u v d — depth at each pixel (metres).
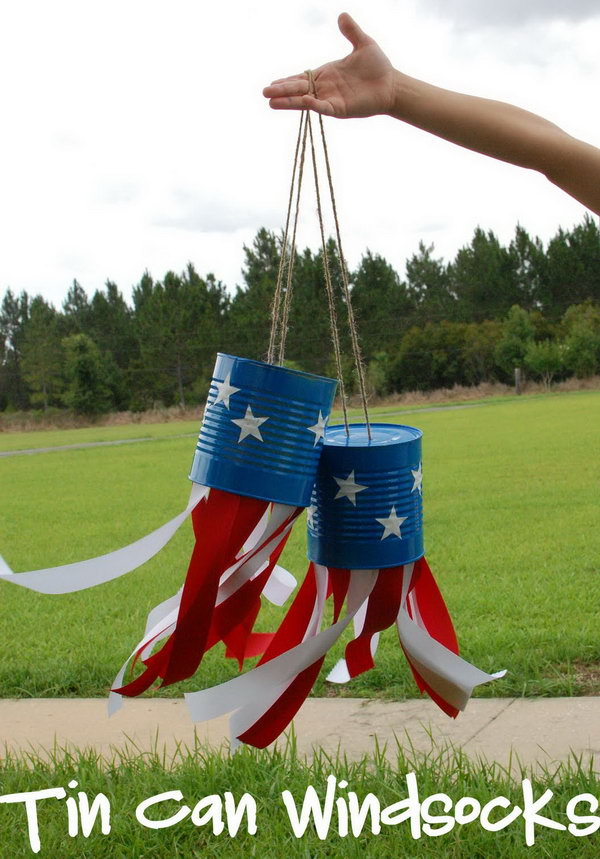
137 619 6.58
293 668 2.08
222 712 2.06
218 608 2.18
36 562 9.66
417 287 78.75
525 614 6.01
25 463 25.08
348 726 4.05
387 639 5.36
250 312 65.31
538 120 2.15
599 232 72.06
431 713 4.13
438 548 8.88
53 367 69.12
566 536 9.14
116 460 24.12
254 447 2.08
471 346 59.69
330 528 2.26
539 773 3.34
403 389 61.41
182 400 63.47
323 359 58.81
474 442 21.66
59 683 4.94
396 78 2.10
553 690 4.30
